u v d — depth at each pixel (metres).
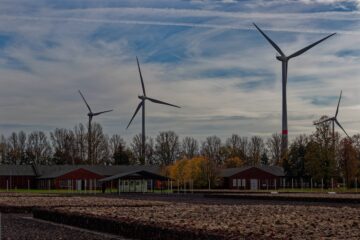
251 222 28.64
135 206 45.06
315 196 73.25
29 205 47.72
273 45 139.12
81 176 144.88
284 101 142.25
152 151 197.38
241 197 79.56
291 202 63.97
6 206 46.31
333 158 124.88
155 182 146.25
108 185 149.12
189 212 36.31
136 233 26.81
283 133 145.25
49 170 164.00
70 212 35.81
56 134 199.25
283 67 138.88
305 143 147.12
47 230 31.25
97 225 30.95
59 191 128.25
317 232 23.91
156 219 30.27
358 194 87.88
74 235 28.61
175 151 198.00
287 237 21.91
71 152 195.75
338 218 31.03
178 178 132.38
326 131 126.00
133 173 117.44
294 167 146.62
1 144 198.88
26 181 161.38
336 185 138.12
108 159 194.25
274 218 31.16
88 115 168.50
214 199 76.62
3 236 28.16
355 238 21.84
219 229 24.61
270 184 150.62
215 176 138.00
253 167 149.62
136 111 147.00
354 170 129.50
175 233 23.84
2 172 159.00
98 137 193.38
